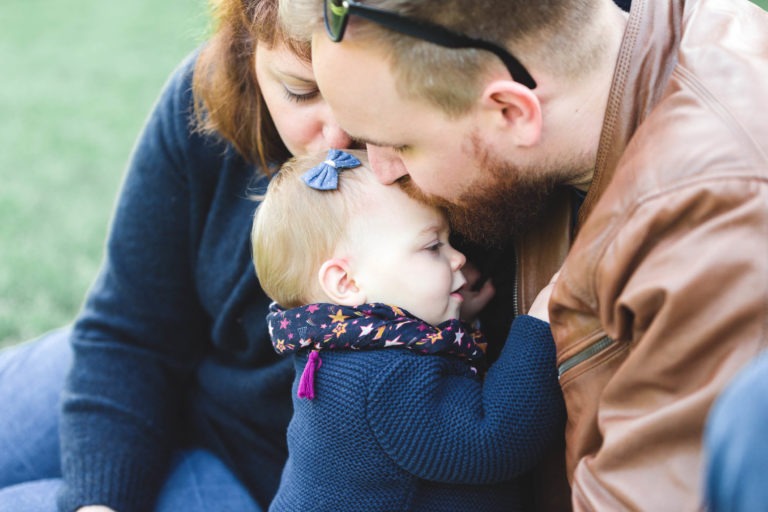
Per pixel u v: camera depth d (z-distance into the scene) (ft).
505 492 4.56
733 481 1.80
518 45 3.63
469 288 4.83
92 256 11.71
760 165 3.06
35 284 11.03
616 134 3.74
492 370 4.36
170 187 5.70
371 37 3.59
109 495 5.52
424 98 3.68
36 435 6.21
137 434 5.79
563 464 4.46
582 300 3.50
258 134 5.14
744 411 1.83
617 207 3.32
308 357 4.56
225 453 6.01
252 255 5.16
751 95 3.27
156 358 6.00
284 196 4.74
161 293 5.92
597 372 3.57
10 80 19.06
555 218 4.31
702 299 3.01
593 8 3.74
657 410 3.16
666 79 3.70
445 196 4.08
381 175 4.37
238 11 4.75
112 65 19.80
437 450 4.21
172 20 23.25
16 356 6.58
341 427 4.39
